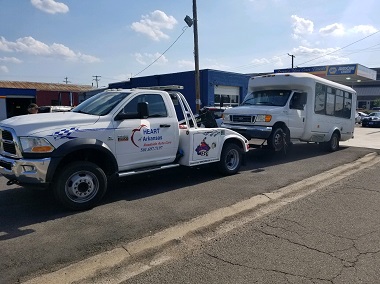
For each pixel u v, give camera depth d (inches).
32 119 215.9
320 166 381.7
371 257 154.3
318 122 467.2
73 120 219.1
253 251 161.5
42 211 214.4
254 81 477.4
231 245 168.9
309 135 455.8
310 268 144.3
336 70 1163.3
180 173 327.6
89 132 219.6
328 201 243.6
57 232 180.9
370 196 256.7
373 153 490.3
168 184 285.1
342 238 175.9
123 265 149.6
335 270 142.4
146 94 256.7
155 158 260.5
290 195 262.1
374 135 820.6
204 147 290.5
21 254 155.7
